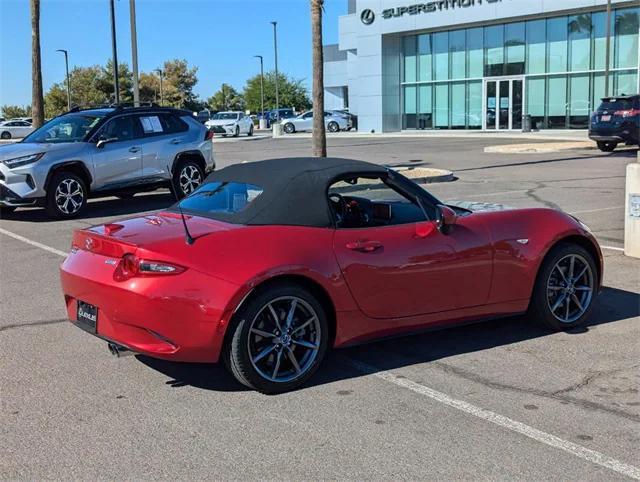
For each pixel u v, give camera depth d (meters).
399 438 4.02
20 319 6.48
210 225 4.84
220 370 5.14
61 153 12.30
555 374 5.00
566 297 5.95
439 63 41.00
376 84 42.69
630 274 7.83
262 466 3.71
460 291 5.34
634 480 3.55
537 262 5.68
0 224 12.03
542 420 4.24
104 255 4.69
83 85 77.12
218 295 4.38
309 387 4.80
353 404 4.50
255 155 26.92
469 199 13.69
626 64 33.94
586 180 16.47
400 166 20.59
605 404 4.48
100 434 4.10
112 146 12.94
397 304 5.06
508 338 5.81
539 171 18.72
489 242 5.44
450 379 4.93
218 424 4.23
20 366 5.24
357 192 5.29
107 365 5.25
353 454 3.83
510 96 38.25
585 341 5.71
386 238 5.02
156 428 4.18
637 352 5.43
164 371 5.13
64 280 4.99
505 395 4.63
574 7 34.22
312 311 4.72
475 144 30.02
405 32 41.25
